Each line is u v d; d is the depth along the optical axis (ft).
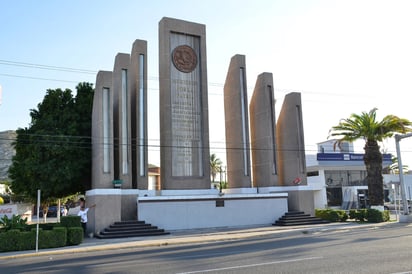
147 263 41.34
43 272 38.32
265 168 106.52
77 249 58.03
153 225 84.94
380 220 98.53
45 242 61.00
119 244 63.05
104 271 37.17
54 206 221.05
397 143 100.83
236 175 105.19
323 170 183.83
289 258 40.55
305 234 74.59
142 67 94.84
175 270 35.81
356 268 33.58
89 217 83.46
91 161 95.55
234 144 106.52
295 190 104.83
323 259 39.17
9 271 39.86
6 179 228.84
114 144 90.94
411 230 72.84
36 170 92.58
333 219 102.99
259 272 33.06
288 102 112.88
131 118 96.12
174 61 100.48
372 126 107.96
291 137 110.52
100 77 86.63
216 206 92.58
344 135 113.19
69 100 102.73
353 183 192.24
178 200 88.38
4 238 58.44
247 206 96.37
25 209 185.88
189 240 66.49
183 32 101.86
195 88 102.01
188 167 97.76
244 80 107.45
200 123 100.99
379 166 108.06
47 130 96.37
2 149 258.98
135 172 92.99
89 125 99.71
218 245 58.80
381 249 45.70
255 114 112.27
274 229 85.05
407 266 33.94
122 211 84.58
